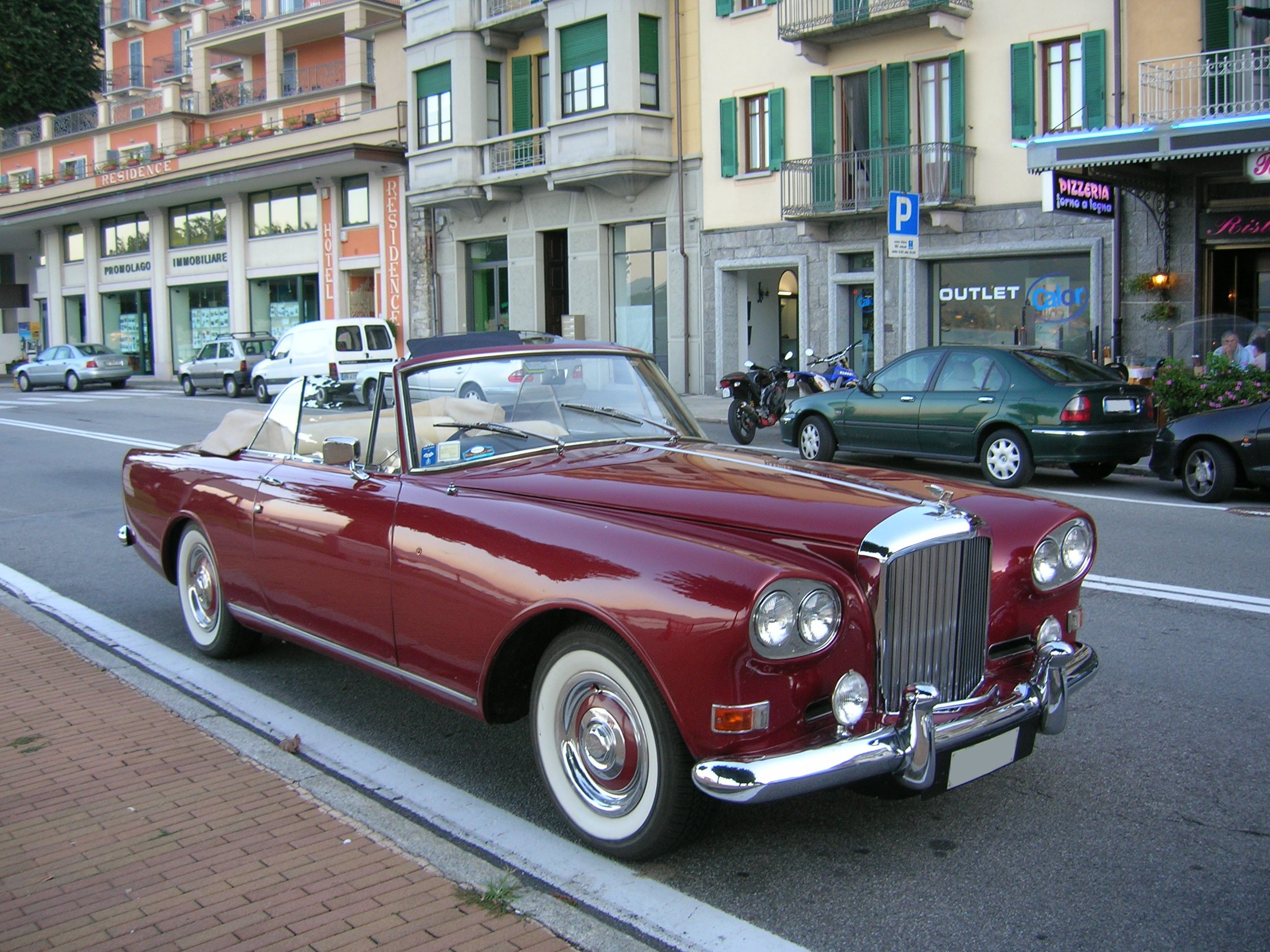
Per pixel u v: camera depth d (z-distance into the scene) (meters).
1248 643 5.78
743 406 15.83
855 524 3.28
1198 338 14.27
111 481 12.45
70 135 44.69
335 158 30.31
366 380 4.50
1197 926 3.04
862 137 20.47
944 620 3.38
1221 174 15.98
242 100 39.31
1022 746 3.51
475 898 3.10
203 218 37.94
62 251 44.72
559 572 3.36
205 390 31.14
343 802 3.80
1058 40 17.66
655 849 3.27
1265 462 10.06
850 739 3.04
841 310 21.03
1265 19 15.55
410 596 3.90
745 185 22.30
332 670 5.45
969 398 11.73
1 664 5.44
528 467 4.06
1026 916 3.10
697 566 3.09
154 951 2.82
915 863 3.42
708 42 22.64
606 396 4.65
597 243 25.22
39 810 3.69
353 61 33.84
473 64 27.11
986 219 18.61
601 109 23.73
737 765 2.94
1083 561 3.88
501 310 28.89
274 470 4.90
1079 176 15.72
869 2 19.12
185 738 4.39
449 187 27.44
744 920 3.07
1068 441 11.02
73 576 7.68
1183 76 16.17
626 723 3.29
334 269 33.25
